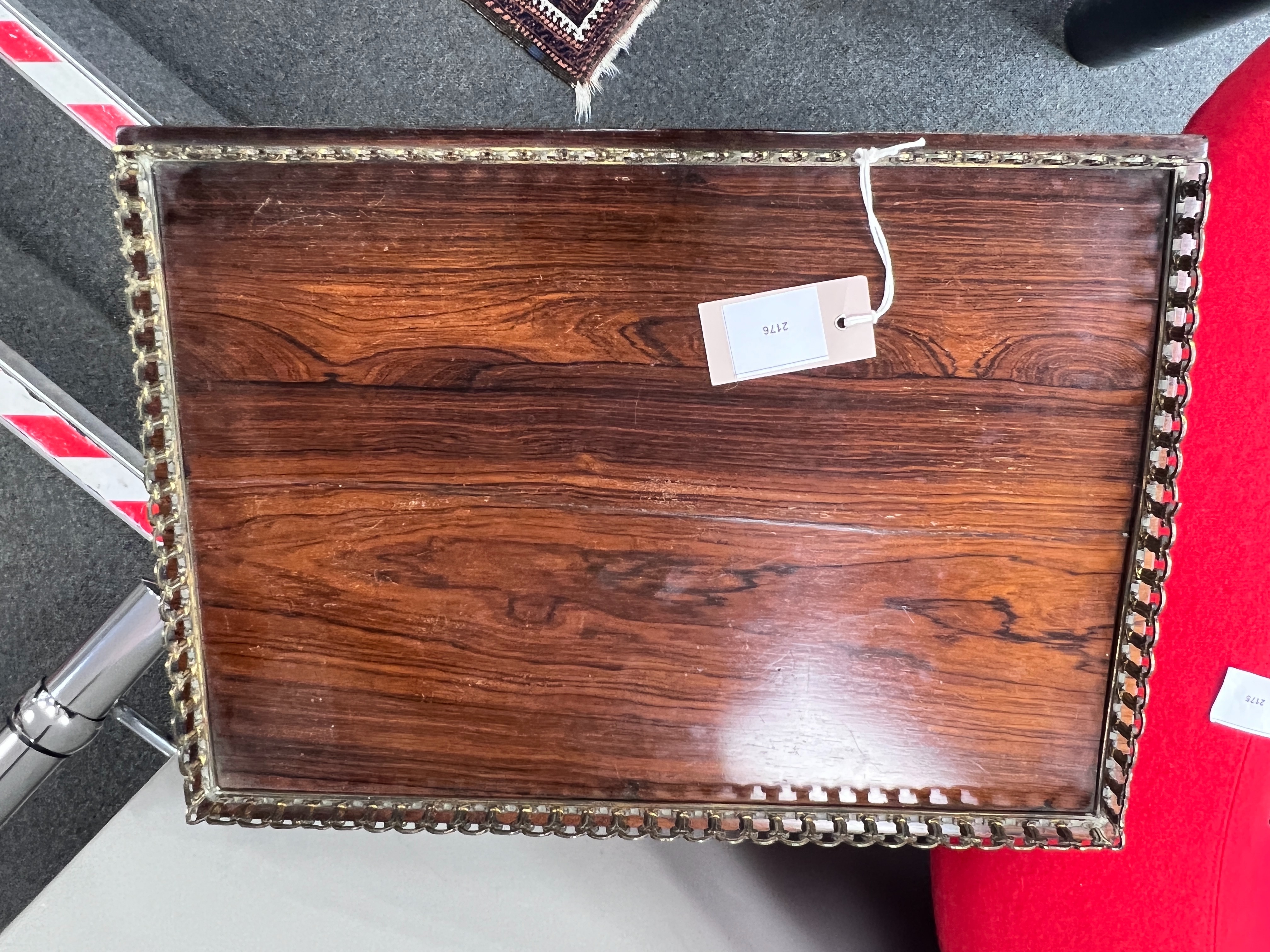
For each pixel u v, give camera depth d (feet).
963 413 1.63
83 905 1.83
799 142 1.53
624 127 3.14
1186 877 1.81
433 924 1.92
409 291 1.61
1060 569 1.68
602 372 1.63
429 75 3.02
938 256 1.58
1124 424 1.63
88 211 2.89
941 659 1.71
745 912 2.21
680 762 1.72
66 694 1.97
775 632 1.70
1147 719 1.93
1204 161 1.52
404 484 1.67
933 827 1.71
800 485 1.66
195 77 3.03
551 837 2.16
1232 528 1.86
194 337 1.61
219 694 1.72
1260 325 1.81
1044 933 1.89
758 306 1.60
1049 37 3.02
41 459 2.77
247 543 1.68
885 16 2.99
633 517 1.68
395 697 1.71
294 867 1.94
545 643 1.70
